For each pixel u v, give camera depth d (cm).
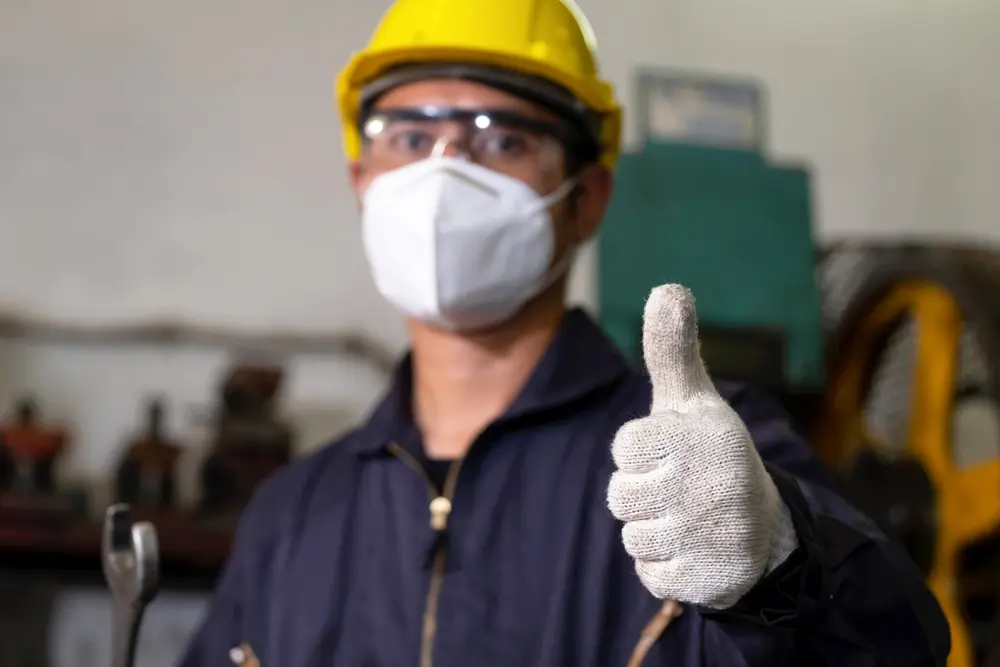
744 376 153
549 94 89
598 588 74
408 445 86
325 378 177
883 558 62
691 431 51
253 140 183
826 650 59
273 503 93
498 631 75
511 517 80
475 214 87
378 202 90
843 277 172
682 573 51
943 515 143
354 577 83
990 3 222
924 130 214
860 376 167
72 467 167
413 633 78
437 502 81
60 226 175
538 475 81
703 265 154
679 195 155
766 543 52
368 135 93
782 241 158
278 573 88
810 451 76
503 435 84
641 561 53
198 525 145
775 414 81
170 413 171
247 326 177
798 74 210
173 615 163
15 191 175
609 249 151
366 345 178
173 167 180
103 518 155
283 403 175
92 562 147
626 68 200
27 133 177
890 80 214
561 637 73
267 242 181
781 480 59
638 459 51
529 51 92
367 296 182
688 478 51
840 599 59
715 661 69
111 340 172
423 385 93
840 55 213
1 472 145
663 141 158
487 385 91
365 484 89
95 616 163
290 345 177
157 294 176
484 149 90
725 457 51
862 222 208
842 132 210
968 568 141
